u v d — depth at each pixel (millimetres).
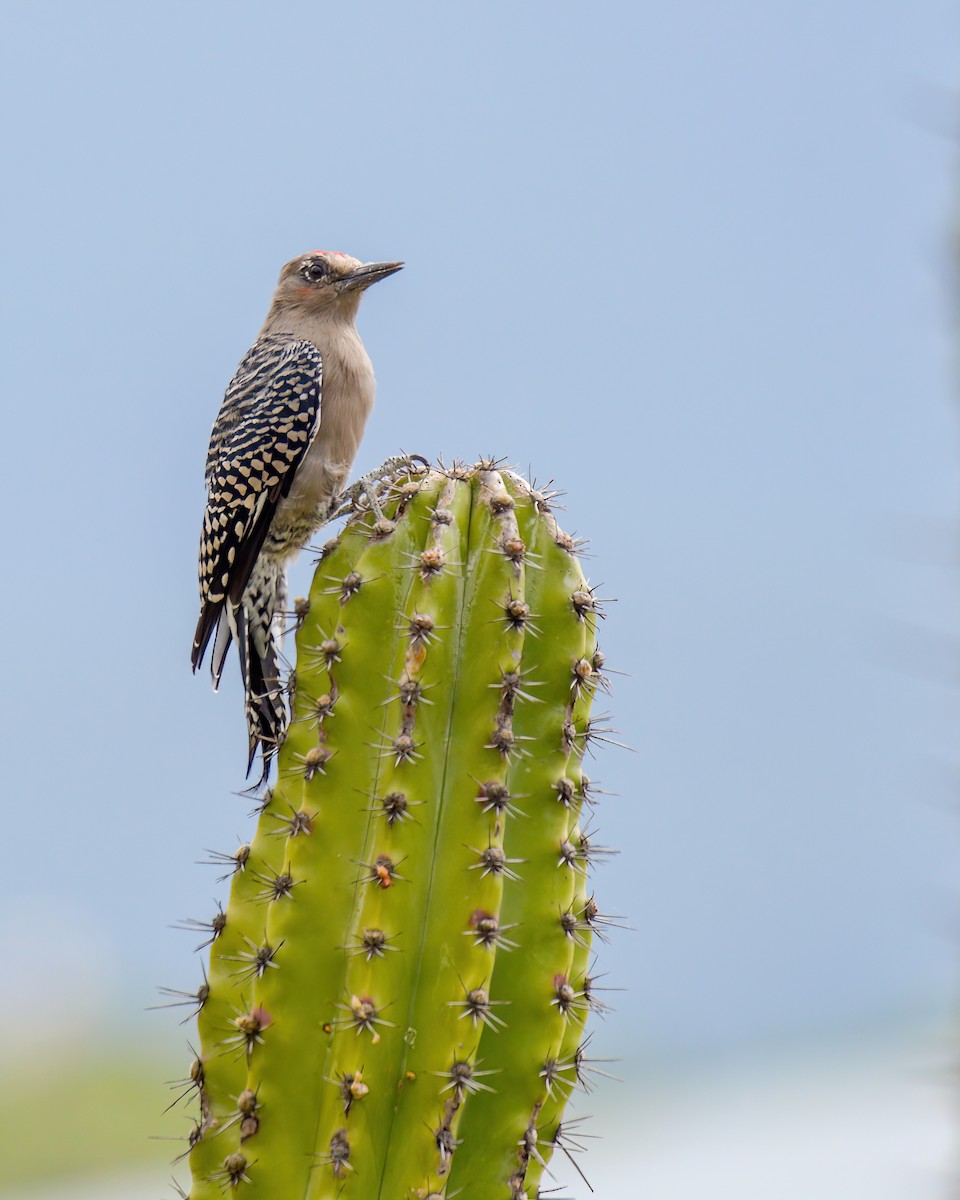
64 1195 22250
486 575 7844
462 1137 7676
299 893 7664
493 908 7457
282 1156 7555
